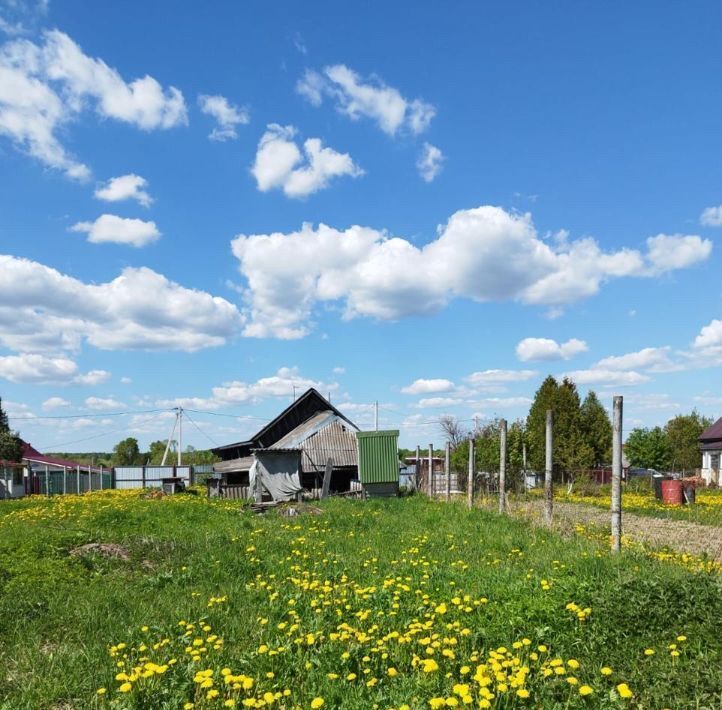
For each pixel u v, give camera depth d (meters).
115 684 5.91
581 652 6.02
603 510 22.38
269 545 12.95
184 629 7.33
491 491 27.56
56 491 49.50
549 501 14.46
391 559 11.35
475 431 39.41
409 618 7.19
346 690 5.52
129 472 51.69
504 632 6.51
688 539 14.92
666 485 26.69
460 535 13.74
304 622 7.30
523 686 5.20
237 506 24.22
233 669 6.05
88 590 9.52
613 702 4.93
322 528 15.97
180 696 5.52
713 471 51.41
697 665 5.43
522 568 9.66
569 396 42.94
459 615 7.11
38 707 5.55
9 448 48.81
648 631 6.25
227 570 10.66
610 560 9.38
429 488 26.81
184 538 14.17
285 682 5.72
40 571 10.50
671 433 59.25
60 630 7.67
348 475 31.70
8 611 8.26
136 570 10.96
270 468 27.23
